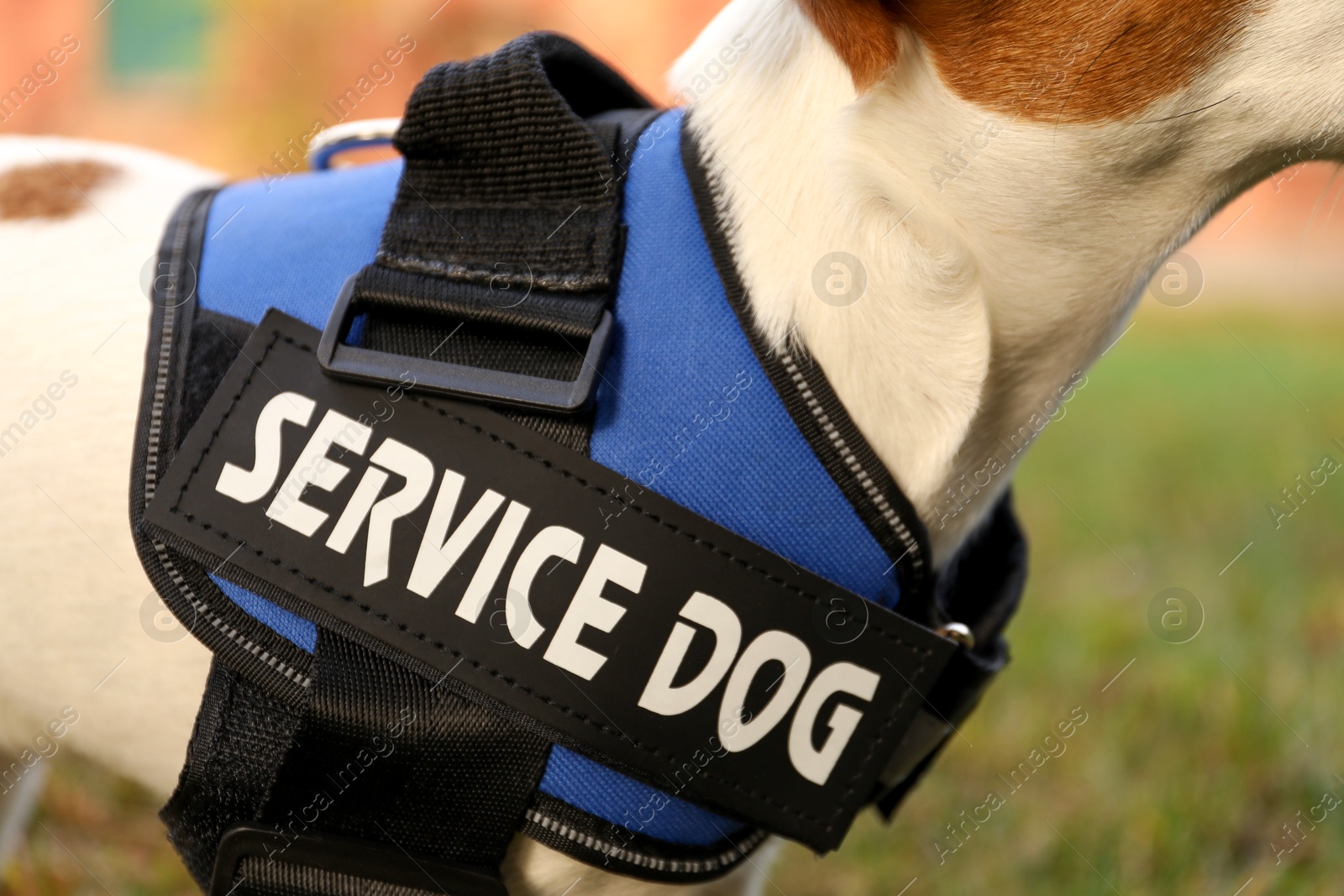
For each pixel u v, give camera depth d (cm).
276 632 82
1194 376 515
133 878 182
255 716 84
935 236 83
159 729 96
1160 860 180
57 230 102
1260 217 773
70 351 94
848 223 83
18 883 177
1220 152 84
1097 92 79
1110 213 85
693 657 81
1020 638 245
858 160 83
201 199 102
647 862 85
